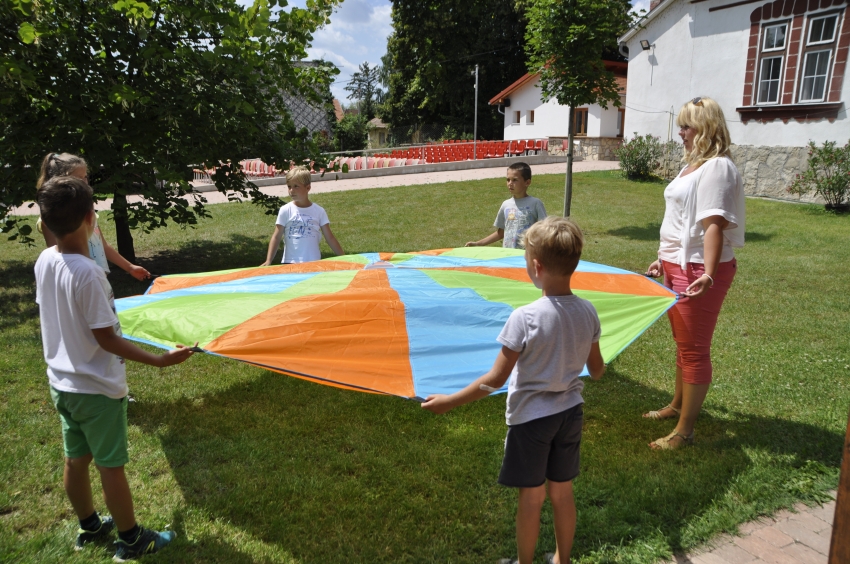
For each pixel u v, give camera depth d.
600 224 11.83
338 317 3.32
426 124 45.44
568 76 9.88
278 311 3.40
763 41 14.41
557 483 2.46
